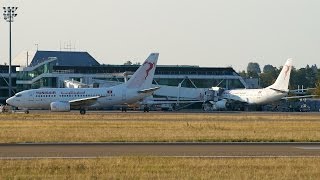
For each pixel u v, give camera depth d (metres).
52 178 77.12
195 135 144.25
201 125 185.50
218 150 111.50
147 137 137.75
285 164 88.75
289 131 161.12
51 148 114.81
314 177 78.25
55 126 176.75
